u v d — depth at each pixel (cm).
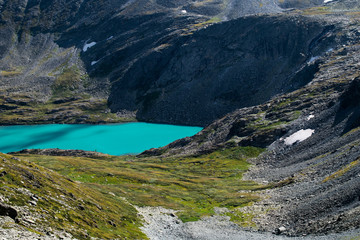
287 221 5725
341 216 4403
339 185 5912
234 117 19862
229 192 9844
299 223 5306
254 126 16850
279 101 18538
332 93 16300
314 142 12075
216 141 17888
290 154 12488
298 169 9856
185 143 19562
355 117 11406
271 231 5553
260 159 13800
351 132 10381
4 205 3155
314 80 19475
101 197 6775
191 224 6806
